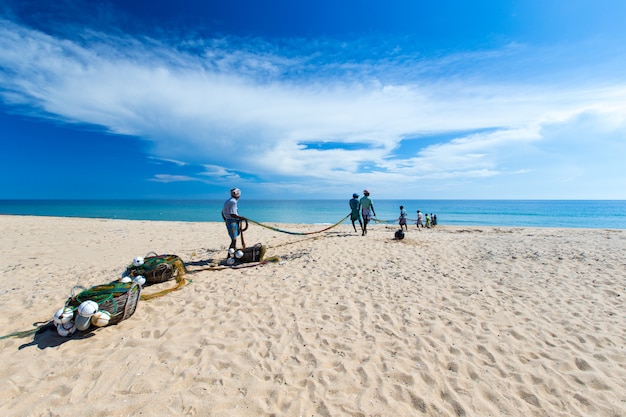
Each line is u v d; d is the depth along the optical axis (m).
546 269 7.12
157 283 6.25
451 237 12.34
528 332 4.16
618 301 5.16
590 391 3.02
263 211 71.19
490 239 11.61
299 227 20.58
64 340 3.86
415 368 3.38
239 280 6.47
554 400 2.92
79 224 18.44
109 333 4.07
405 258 8.36
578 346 3.79
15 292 5.75
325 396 2.95
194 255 9.23
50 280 6.61
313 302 5.27
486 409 2.81
